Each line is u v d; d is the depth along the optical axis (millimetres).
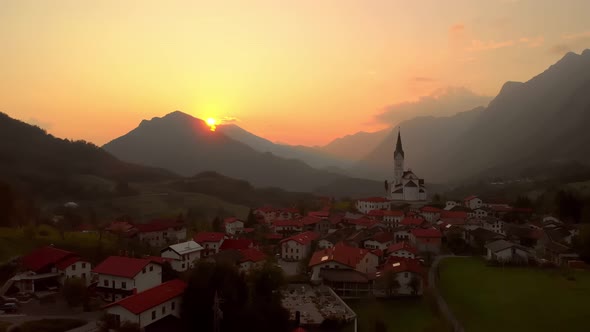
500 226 168500
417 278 104188
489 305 94125
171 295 74438
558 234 149250
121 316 68500
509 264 130375
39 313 77312
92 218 185625
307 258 137250
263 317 75750
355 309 95125
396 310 95812
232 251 118438
